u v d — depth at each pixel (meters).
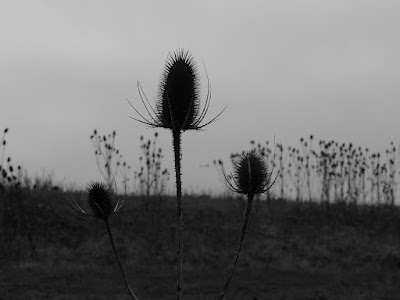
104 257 31.36
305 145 42.66
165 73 6.46
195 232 37.31
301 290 24.11
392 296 22.77
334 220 40.72
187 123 6.21
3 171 32.12
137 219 37.78
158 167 39.72
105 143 35.47
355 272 29.44
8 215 32.44
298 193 42.75
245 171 6.65
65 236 34.03
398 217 41.62
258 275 27.84
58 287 23.25
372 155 42.06
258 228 38.75
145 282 25.39
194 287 24.41
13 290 22.34
